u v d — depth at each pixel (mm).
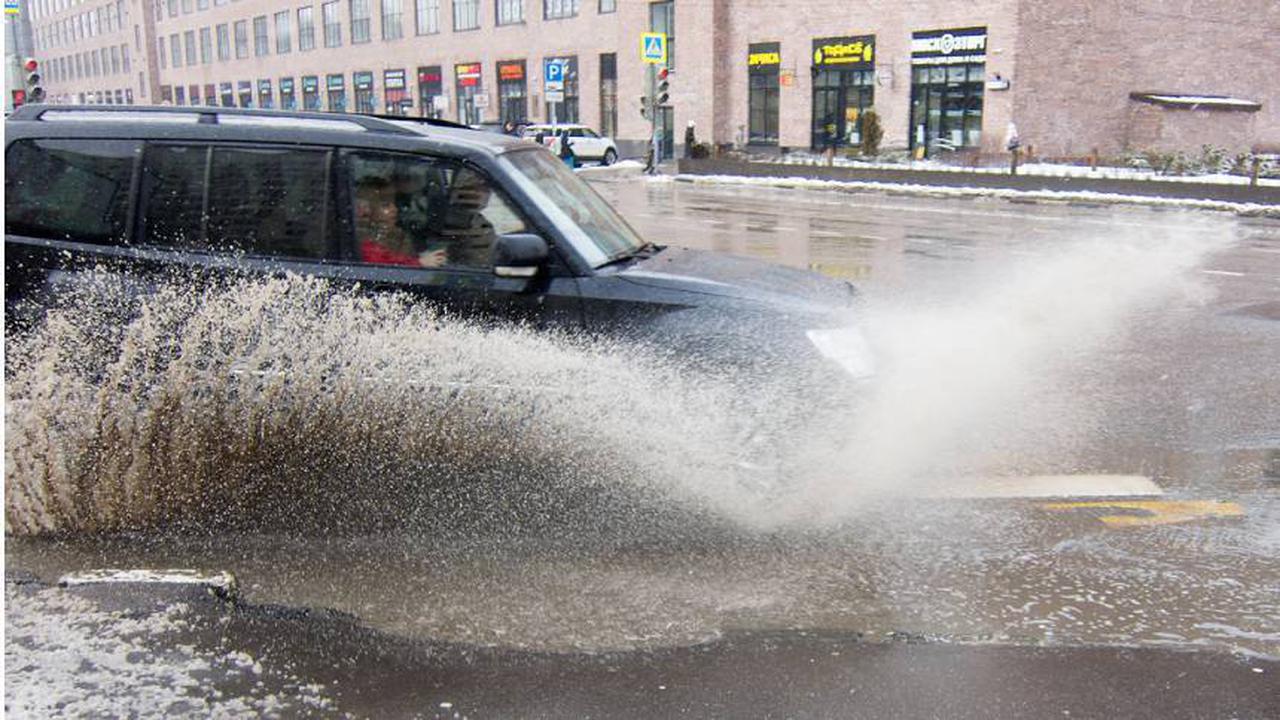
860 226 17719
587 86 46625
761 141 39906
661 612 3602
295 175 4551
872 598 3730
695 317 4340
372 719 2902
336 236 4520
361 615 3553
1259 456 5480
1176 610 3646
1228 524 4504
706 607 3645
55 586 3695
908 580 3883
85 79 100438
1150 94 32750
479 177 4477
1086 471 5199
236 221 4566
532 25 48969
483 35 51906
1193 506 4727
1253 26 34688
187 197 4594
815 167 30141
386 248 4500
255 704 2957
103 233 4594
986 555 4125
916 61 33594
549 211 4512
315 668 3182
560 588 3787
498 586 3797
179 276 4512
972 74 31984
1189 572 3980
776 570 3961
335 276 4469
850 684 3115
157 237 4586
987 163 29938
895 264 12852
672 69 42219
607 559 4039
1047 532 4383
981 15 31250
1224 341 8398
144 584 3703
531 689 3080
